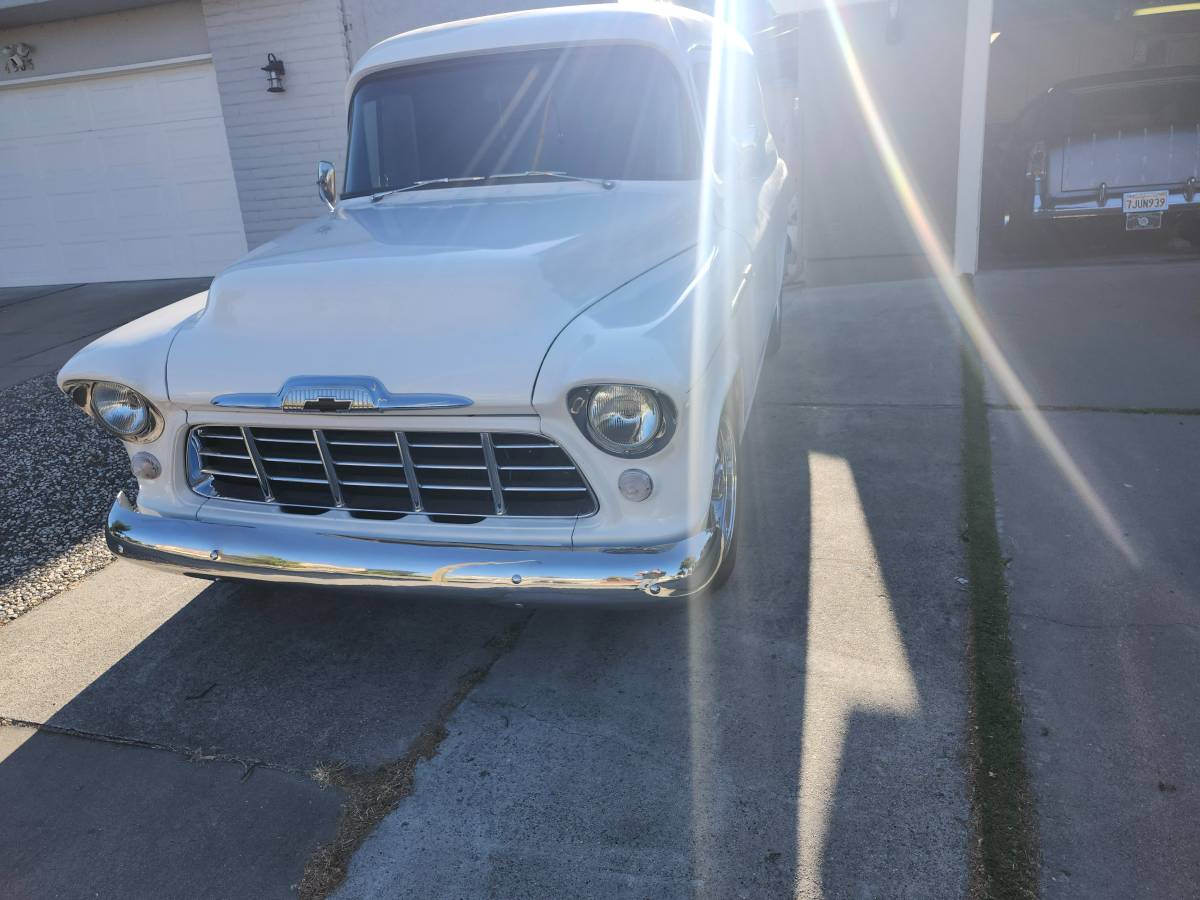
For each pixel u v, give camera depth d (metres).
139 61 10.16
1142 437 4.11
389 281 2.53
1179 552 3.16
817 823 2.15
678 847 2.12
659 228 3.01
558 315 2.41
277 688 2.88
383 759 2.52
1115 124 7.40
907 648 2.75
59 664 3.07
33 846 2.28
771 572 3.24
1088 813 2.10
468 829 2.23
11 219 11.40
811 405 4.90
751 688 2.64
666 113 3.40
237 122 9.43
